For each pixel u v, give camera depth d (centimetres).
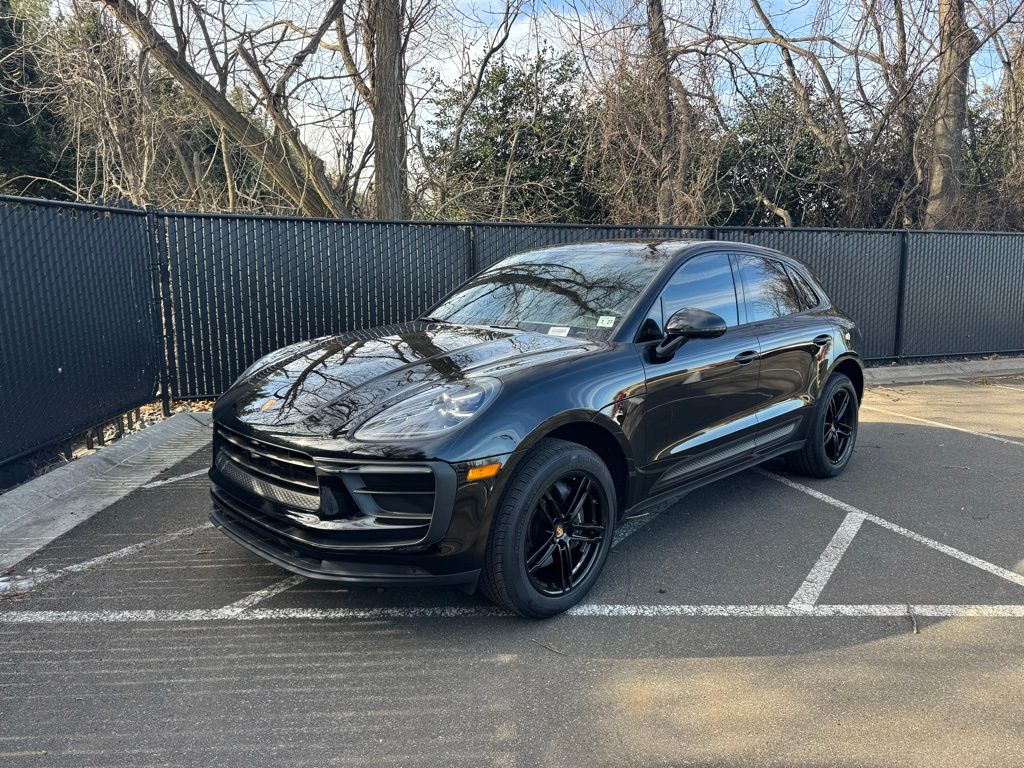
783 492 505
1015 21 1340
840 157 1575
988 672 281
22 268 472
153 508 457
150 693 265
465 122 1661
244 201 1392
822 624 319
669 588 354
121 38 1132
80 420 541
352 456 281
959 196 1489
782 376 458
